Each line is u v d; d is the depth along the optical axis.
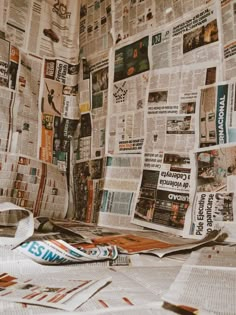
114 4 1.19
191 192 0.90
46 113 1.19
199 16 0.94
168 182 0.95
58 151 1.21
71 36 1.30
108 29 1.20
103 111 1.17
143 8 1.09
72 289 0.42
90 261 0.60
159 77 1.02
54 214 1.16
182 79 0.96
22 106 1.11
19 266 0.54
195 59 0.94
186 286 0.44
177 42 0.98
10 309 0.36
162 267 0.57
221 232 0.80
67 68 1.28
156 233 0.92
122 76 1.12
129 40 1.12
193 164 0.92
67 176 1.22
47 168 1.15
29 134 1.12
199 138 0.91
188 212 0.89
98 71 1.21
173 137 0.97
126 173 1.06
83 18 1.30
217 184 0.86
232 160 0.84
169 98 0.99
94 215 1.11
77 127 1.25
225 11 0.88
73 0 1.32
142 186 1.01
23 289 0.42
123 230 0.97
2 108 1.06
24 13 1.17
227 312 0.35
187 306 0.37
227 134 0.86
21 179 1.08
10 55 1.10
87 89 1.23
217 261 0.59
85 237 0.77
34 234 0.73
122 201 1.04
